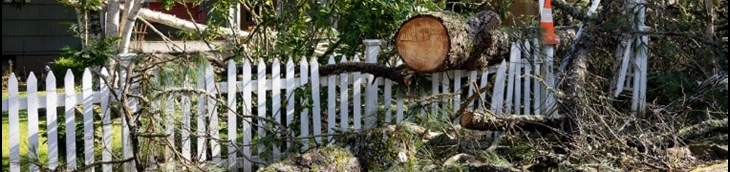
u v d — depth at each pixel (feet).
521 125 16.22
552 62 19.30
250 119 15.38
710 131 17.01
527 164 15.11
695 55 21.33
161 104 14.01
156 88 13.99
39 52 37.83
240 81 15.56
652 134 15.88
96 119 16.19
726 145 16.42
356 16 19.06
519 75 18.93
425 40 16.47
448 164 14.28
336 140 14.93
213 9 21.61
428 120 16.14
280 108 15.83
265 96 15.55
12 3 25.43
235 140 15.19
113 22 17.90
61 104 13.29
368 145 14.21
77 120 17.42
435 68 16.34
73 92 13.34
